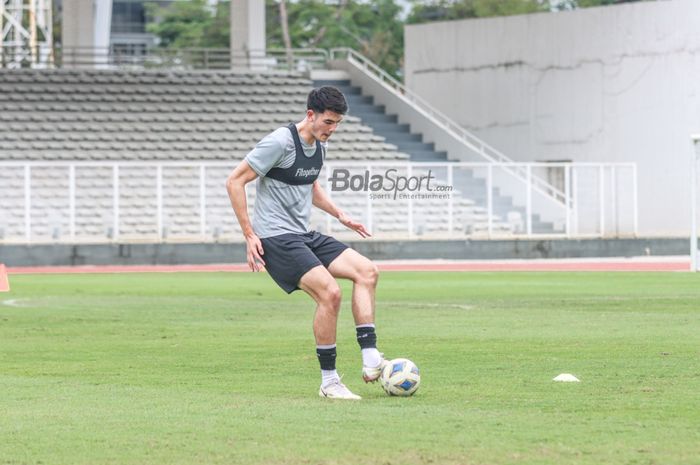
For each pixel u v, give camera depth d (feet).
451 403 59.11
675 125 294.05
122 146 291.99
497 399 60.59
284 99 318.04
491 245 259.60
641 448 46.93
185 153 293.02
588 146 308.40
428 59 339.16
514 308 126.00
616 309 123.24
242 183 60.23
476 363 77.05
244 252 248.73
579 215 273.13
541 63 315.78
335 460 44.86
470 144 305.12
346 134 306.96
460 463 44.21
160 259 245.04
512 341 91.20
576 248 263.70
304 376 71.51
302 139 60.59
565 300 137.49
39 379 70.64
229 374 72.64
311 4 525.75
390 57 524.52
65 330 103.76
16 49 398.83
